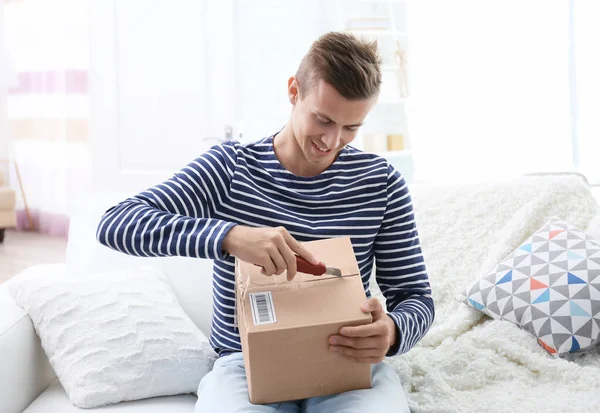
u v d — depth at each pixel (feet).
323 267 3.65
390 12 13.19
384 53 13.51
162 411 4.58
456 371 4.82
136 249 3.82
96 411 4.52
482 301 5.41
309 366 3.56
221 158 4.34
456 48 13.51
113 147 10.88
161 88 10.78
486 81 13.42
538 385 4.67
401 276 4.48
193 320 5.72
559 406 4.22
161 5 10.63
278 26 11.87
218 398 3.80
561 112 12.98
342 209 4.34
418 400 4.37
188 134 10.82
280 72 11.96
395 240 4.48
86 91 16.87
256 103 11.88
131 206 4.00
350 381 3.71
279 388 3.60
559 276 5.16
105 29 10.63
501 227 5.93
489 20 13.24
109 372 4.65
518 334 5.11
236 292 3.94
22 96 17.69
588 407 4.18
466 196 6.16
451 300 5.70
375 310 3.53
